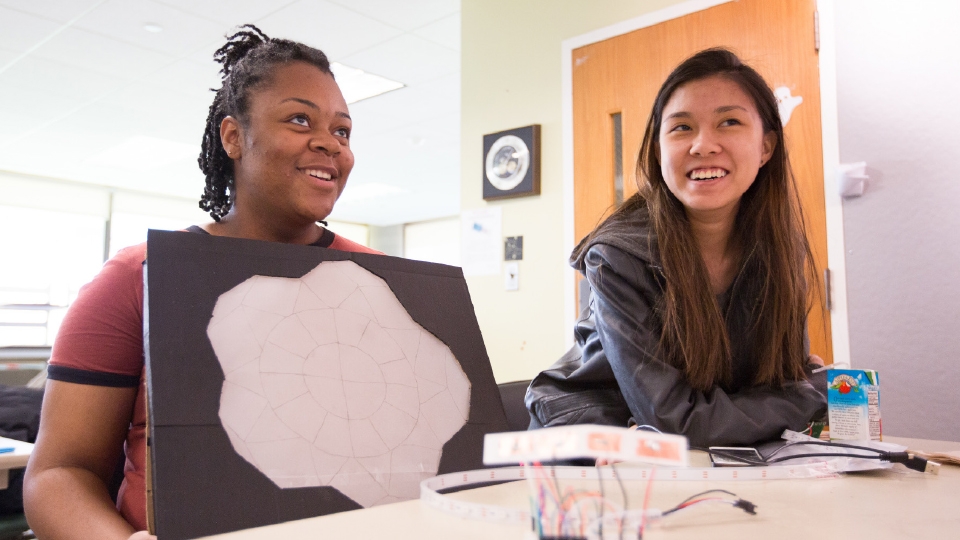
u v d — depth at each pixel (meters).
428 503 0.53
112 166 6.44
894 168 1.88
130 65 3.88
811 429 0.94
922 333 1.81
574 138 2.54
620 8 2.45
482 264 2.79
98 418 0.78
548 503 0.42
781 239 1.08
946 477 0.69
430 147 5.73
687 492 0.59
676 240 1.02
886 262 1.88
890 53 1.90
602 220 1.23
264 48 0.99
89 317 0.79
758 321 1.05
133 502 0.79
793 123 2.06
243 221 1.00
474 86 2.87
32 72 3.99
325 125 0.96
